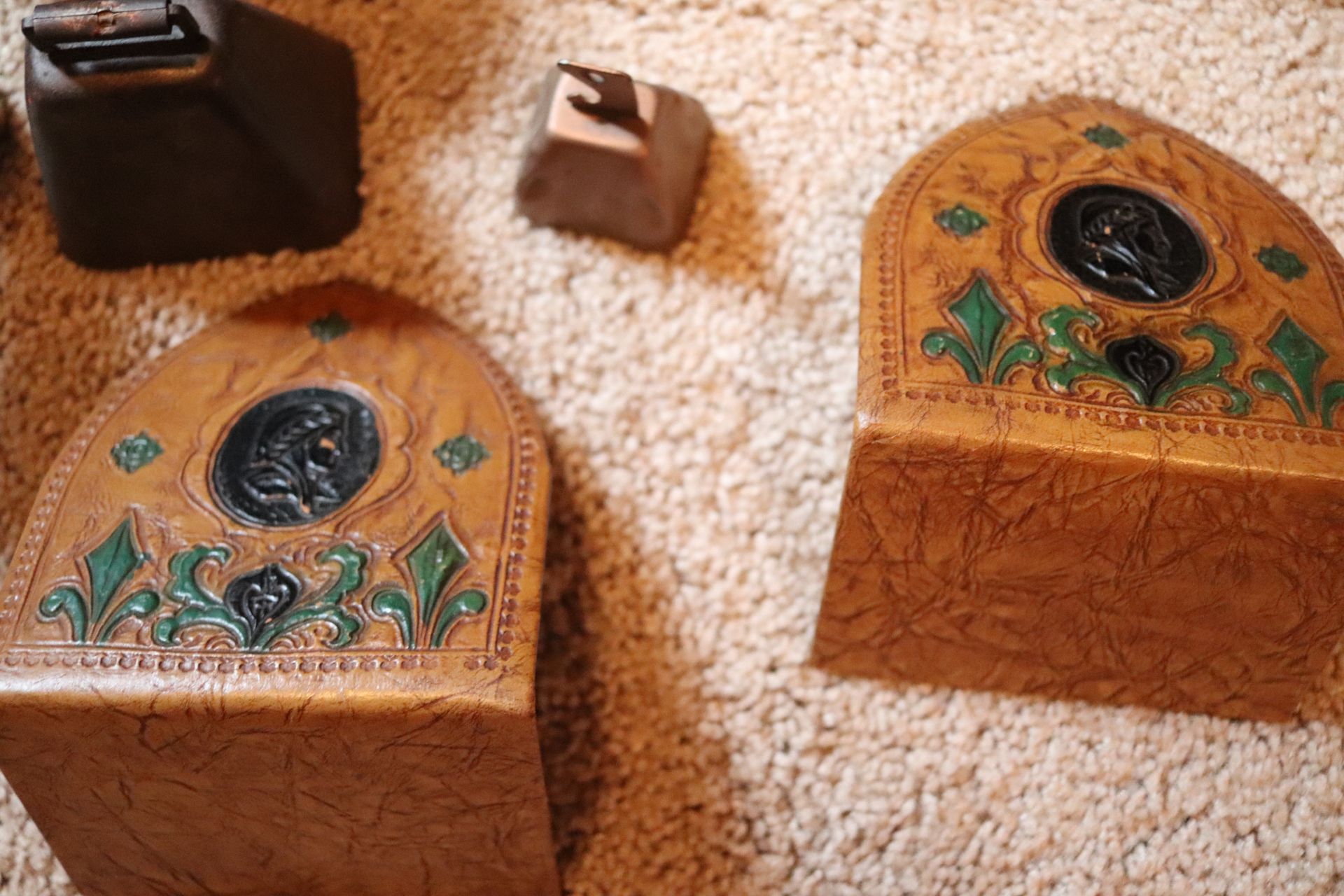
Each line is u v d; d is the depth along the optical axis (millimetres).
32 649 869
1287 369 920
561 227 1155
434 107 1181
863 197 1161
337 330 1072
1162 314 951
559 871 1011
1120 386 899
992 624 987
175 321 1144
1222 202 1041
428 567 914
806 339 1137
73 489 970
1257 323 949
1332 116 1188
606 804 1035
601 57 1189
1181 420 882
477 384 1038
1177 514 884
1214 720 1040
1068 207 1023
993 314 939
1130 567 924
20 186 1164
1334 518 874
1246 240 1014
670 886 1013
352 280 1153
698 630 1075
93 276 1145
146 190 1056
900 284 960
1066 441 862
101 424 1010
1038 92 1188
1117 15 1197
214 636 871
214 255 1142
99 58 969
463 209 1163
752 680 1059
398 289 1154
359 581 904
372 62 1173
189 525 944
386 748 850
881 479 891
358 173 1161
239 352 1058
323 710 829
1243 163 1156
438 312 1149
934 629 1000
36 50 985
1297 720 1043
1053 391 894
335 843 934
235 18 998
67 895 1016
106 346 1145
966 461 874
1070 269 979
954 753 1035
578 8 1196
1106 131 1102
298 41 1072
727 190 1166
